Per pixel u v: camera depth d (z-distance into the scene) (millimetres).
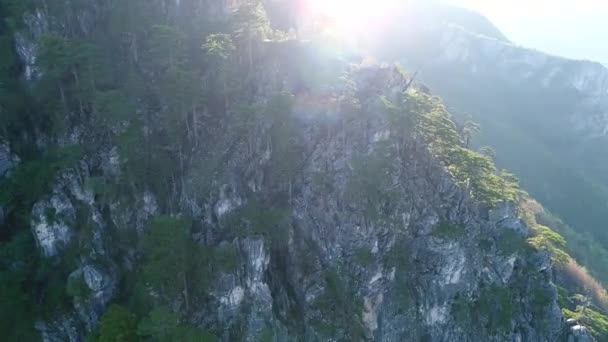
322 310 80062
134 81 89562
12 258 77875
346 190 85875
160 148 86375
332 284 82250
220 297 73938
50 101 87812
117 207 81812
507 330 85812
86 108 87500
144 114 87500
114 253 80125
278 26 118875
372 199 84688
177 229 70812
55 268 78312
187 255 74812
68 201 80312
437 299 85688
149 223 78250
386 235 85000
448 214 88875
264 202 85250
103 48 95000
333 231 85375
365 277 83000
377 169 86062
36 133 88812
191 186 82750
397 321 83750
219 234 80062
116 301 76750
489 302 87312
